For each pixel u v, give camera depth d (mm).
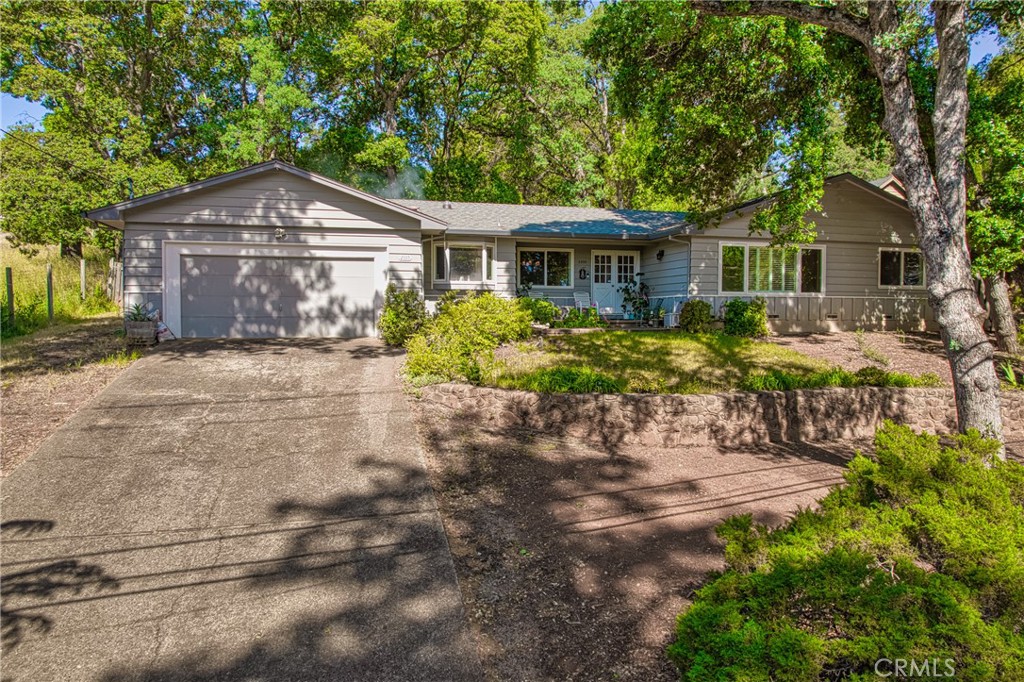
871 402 8188
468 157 29359
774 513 5379
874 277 16125
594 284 17281
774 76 10789
